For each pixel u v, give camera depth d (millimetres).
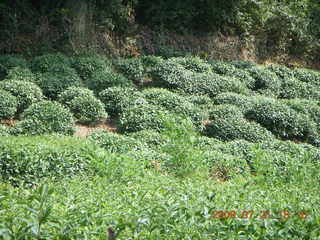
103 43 19031
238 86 17281
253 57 22516
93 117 13648
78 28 18203
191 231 5605
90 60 16703
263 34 23062
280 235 5809
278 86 18766
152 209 5887
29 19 18422
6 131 11617
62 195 7609
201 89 16781
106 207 6602
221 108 14789
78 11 18234
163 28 20891
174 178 9625
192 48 20969
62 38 18188
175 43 20688
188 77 16859
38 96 13969
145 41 20094
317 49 24078
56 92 14930
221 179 10625
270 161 10055
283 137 15203
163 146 10156
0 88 13633
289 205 6941
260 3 22172
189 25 21547
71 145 10117
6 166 8898
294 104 16125
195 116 14055
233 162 11055
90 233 5305
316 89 19406
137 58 18281
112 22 19719
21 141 9789
